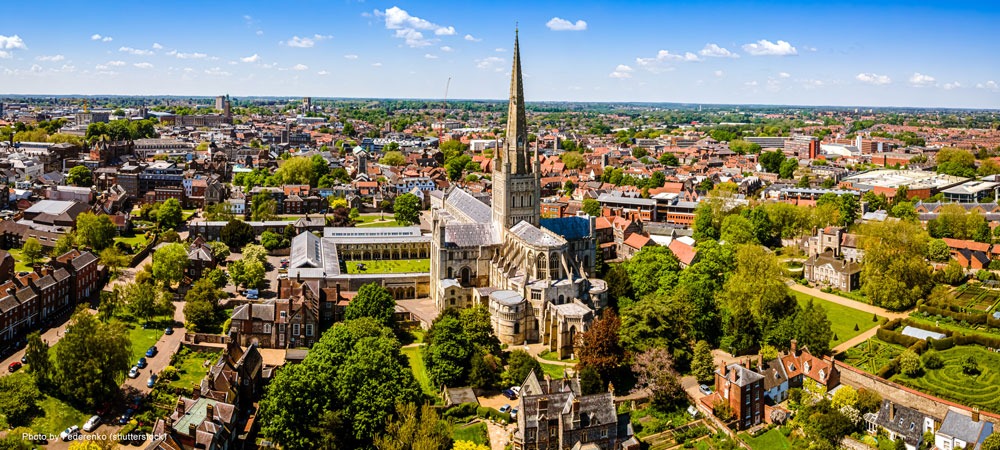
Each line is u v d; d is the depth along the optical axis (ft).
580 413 618.44
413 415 618.44
